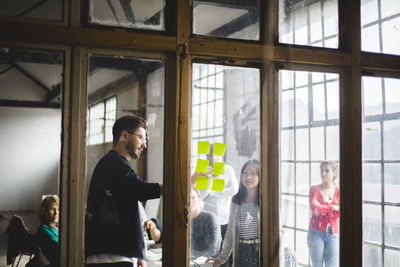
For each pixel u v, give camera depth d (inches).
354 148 112.2
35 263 91.5
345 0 114.2
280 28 108.9
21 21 90.0
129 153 97.0
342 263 111.3
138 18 98.3
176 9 99.6
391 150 119.1
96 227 93.8
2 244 90.6
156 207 98.1
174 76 99.5
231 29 104.7
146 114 98.3
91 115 94.3
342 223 111.8
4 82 90.4
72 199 92.0
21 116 91.2
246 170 105.0
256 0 107.4
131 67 97.8
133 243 96.0
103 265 93.7
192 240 101.0
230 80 104.1
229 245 103.2
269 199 106.0
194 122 101.0
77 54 93.5
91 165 94.1
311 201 109.8
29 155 92.0
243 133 104.8
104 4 96.0
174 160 98.3
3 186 90.2
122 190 96.0
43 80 92.4
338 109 113.2
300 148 109.3
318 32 112.2
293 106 108.7
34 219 92.2
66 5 93.0
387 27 119.3
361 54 114.4
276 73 107.5
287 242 107.7
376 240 116.9
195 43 100.4
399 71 119.3
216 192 102.7
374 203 117.1
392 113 119.3
